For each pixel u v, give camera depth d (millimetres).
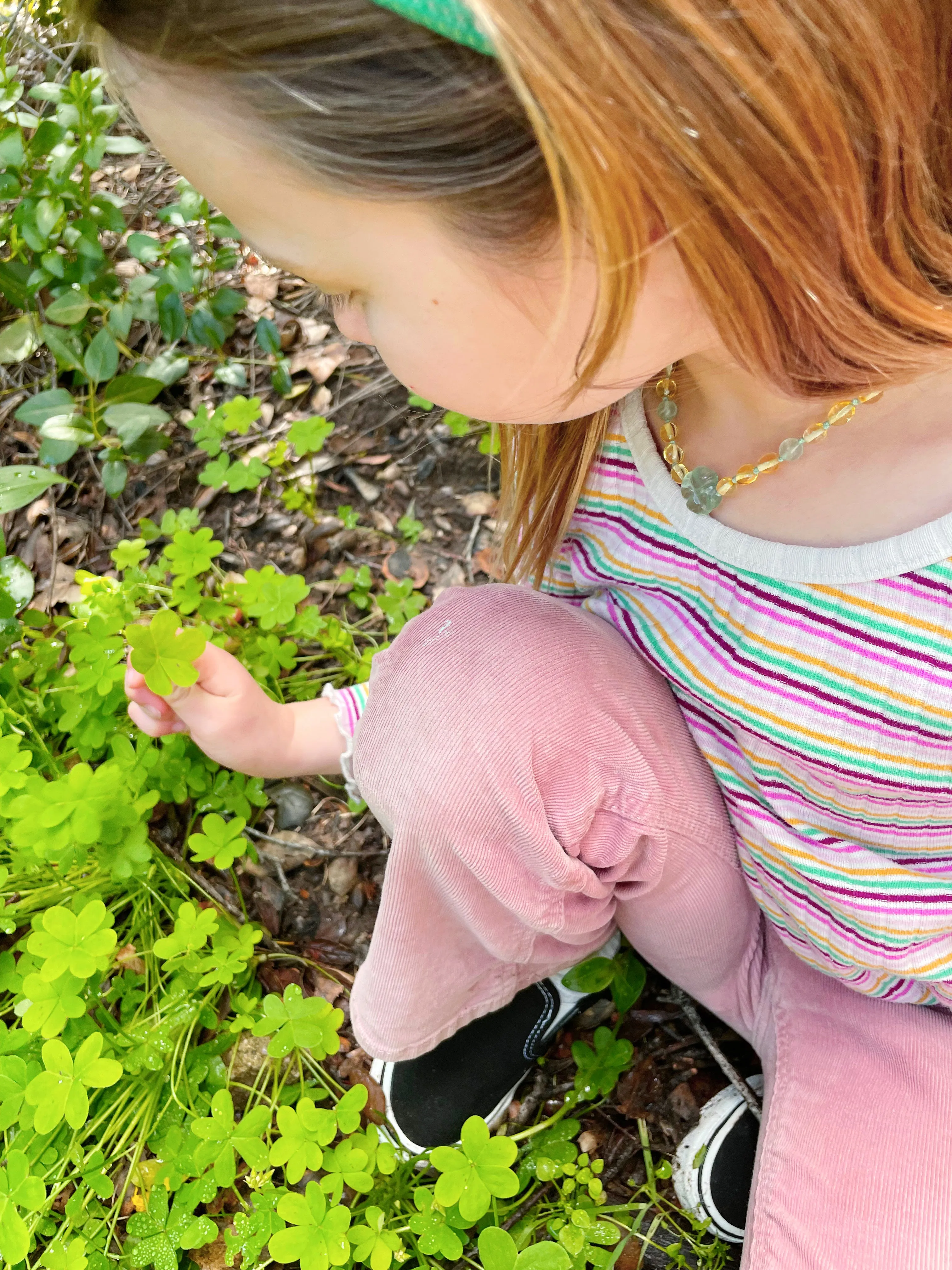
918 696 391
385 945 491
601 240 242
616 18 219
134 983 582
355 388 838
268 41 239
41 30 890
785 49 229
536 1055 582
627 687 467
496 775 432
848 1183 453
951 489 368
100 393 815
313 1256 476
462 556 777
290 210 278
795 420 388
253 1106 563
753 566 410
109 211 795
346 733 562
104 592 680
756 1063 595
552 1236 538
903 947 443
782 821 460
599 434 443
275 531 776
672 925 517
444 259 275
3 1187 490
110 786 558
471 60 239
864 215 262
